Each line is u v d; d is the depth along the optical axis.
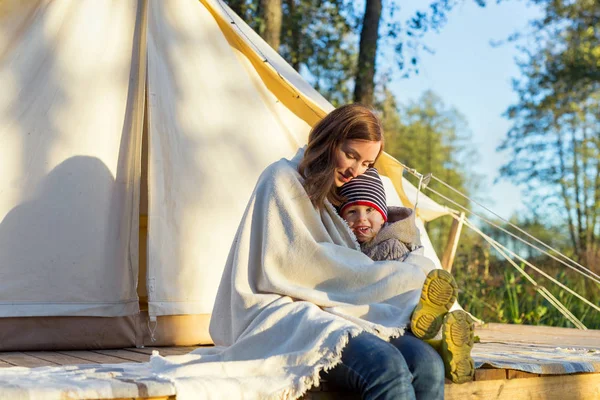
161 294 4.02
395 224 2.56
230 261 2.55
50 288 3.84
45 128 3.92
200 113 4.27
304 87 4.68
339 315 2.28
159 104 4.16
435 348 2.34
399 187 4.89
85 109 4.00
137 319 4.04
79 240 3.91
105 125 4.03
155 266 4.02
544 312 7.28
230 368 2.19
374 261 2.47
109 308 3.94
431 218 5.48
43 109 3.93
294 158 2.62
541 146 20.12
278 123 4.53
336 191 2.59
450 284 2.23
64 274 3.87
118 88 4.09
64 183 3.91
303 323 2.19
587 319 7.51
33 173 3.87
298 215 2.43
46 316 3.82
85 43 4.06
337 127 2.47
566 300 7.65
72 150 3.95
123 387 2.02
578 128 19.27
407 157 26.58
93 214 3.95
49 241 3.86
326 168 2.47
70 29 4.05
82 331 3.89
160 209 4.07
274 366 2.17
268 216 2.40
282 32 10.32
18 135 3.87
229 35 4.50
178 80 4.25
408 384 2.05
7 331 3.76
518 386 2.83
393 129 24.25
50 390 1.94
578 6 16.47
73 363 3.20
